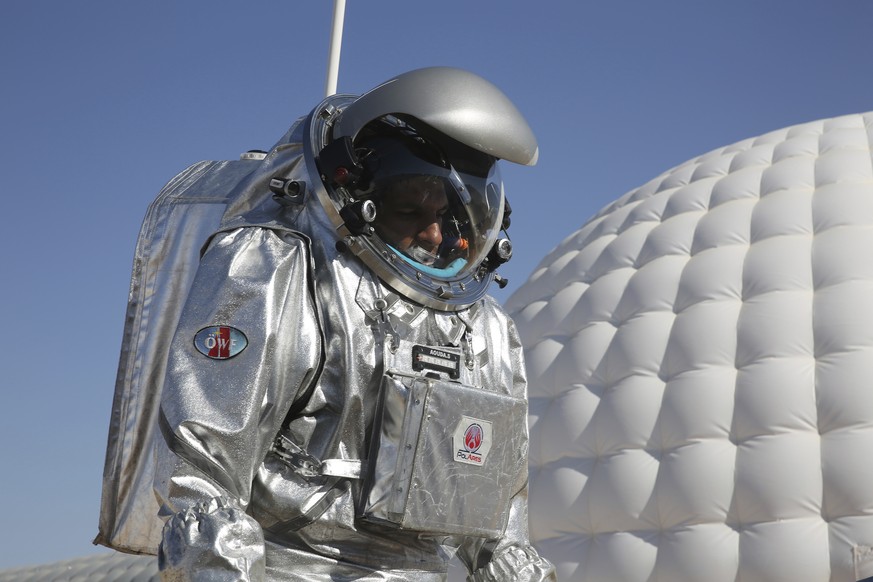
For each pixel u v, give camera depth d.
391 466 1.81
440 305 1.94
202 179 2.18
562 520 12.97
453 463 1.84
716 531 11.91
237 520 1.61
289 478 1.82
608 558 12.38
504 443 1.92
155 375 2.03
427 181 1.95
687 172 16.08
